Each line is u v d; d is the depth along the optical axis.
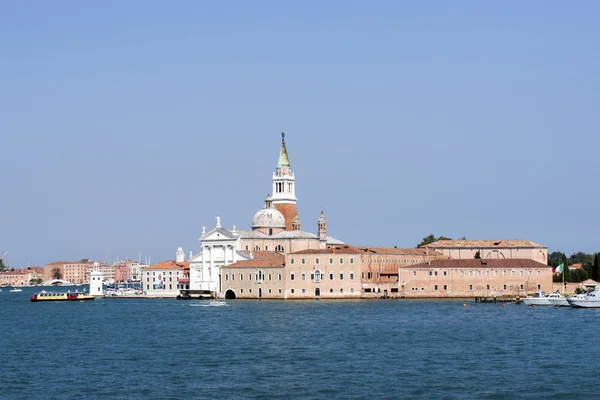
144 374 152.12
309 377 148.12
